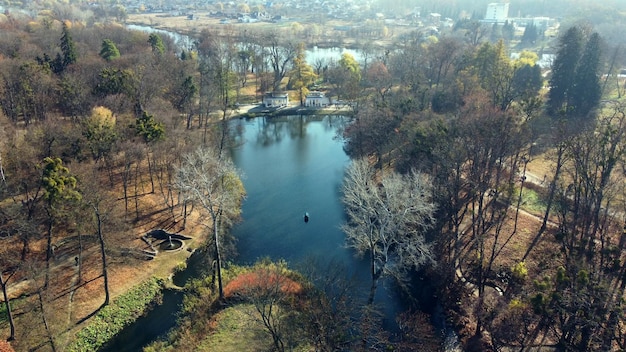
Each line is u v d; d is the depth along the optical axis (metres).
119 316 65.31
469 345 59.78
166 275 74.69
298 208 100.31
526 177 99.75
